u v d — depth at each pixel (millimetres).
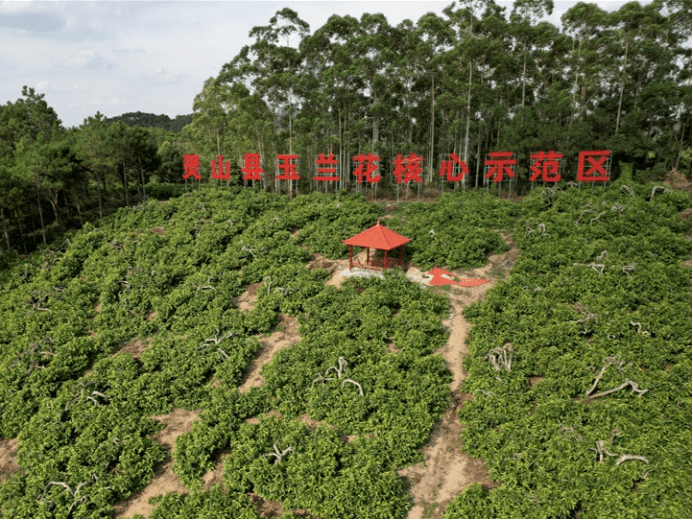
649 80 50594
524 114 46094
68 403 22500
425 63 48125
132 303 31531
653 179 44344
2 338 28391
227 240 40344
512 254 34406
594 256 30531
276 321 29344
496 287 29281
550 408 19312
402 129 55812
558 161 42750
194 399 22875
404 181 46656
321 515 16469
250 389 22984
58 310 30734
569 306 26141
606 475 16344
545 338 23672
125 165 52688
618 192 38219
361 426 20172
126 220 45656
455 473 18344
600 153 40594
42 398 23578
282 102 53594
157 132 105312
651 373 20703
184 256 37406
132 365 25250
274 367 23859
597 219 34500
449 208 40250
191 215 44562
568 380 21000
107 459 19328
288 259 36031
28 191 41469
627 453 17016
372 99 52250
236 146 55344
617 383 20281
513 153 45500
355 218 40375
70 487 18219
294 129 50562
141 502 18188
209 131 60406
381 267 34125
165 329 29203
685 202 35531
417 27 50688
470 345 24750
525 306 26641
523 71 51469
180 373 24266
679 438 17453
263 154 54125
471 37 45219
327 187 52938
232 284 33062
